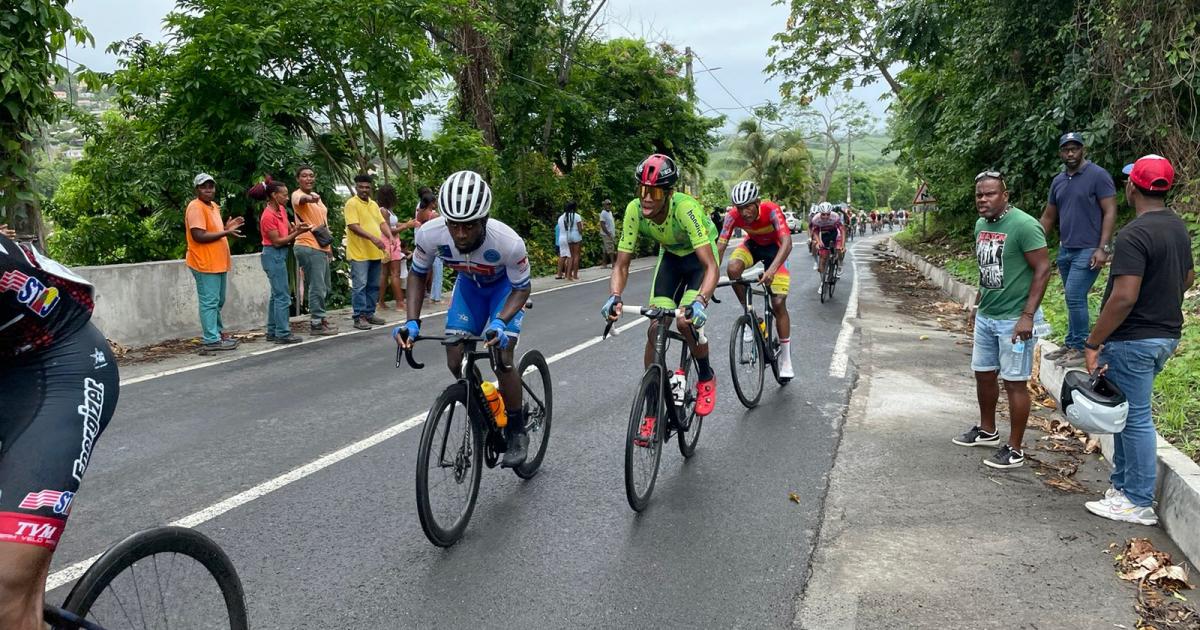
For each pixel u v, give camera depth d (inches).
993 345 193.6
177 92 473.4
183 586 91.7
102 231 513.0
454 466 145.9
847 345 341.4
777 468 189.3
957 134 595.2
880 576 135.6
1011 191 542.9
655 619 121.6
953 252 767.7
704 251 177.3
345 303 495.5
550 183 896.9
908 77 852.6
